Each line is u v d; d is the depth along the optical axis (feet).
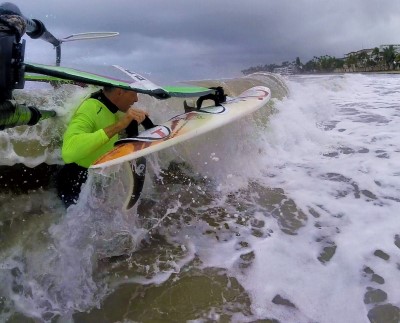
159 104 16.14
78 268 8.40
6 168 11.38
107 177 10.47
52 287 7.86
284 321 7.07
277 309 7.38
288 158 15.79
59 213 9.93
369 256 8.90
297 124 18.61
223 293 7.88
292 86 29.04
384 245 9.30
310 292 7.80
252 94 15.57
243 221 10.80
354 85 43.75
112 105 10.27
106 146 10.52
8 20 7.48
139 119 9.76
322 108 24.25
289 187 13.03
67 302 7.57
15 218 9.60
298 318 7.13
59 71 9.14
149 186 12.90
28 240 8.86
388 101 29.96
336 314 7.19
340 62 364.17
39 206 10.28
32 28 10.72
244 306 7.49
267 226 10.49
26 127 12.14
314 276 8.29
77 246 8.92
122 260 8.99
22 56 7.70
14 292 7.63
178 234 10.21
